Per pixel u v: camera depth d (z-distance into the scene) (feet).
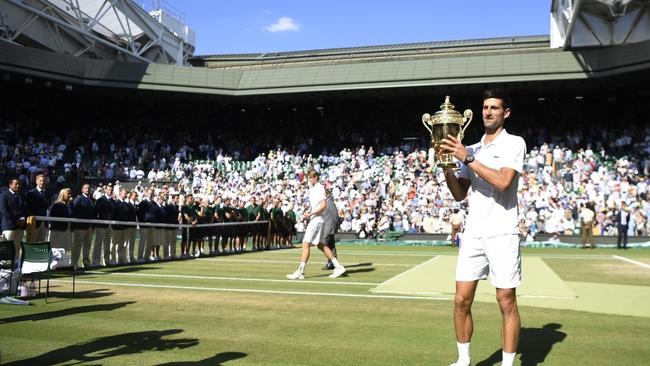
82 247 41.98
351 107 135.23
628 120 116.37
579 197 87.66
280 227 72.49
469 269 14.30
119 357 15.88
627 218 71.67
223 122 141.08
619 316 22.15
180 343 17.61
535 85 109.29
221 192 107.96
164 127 138.92
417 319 21.54
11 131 123.85
